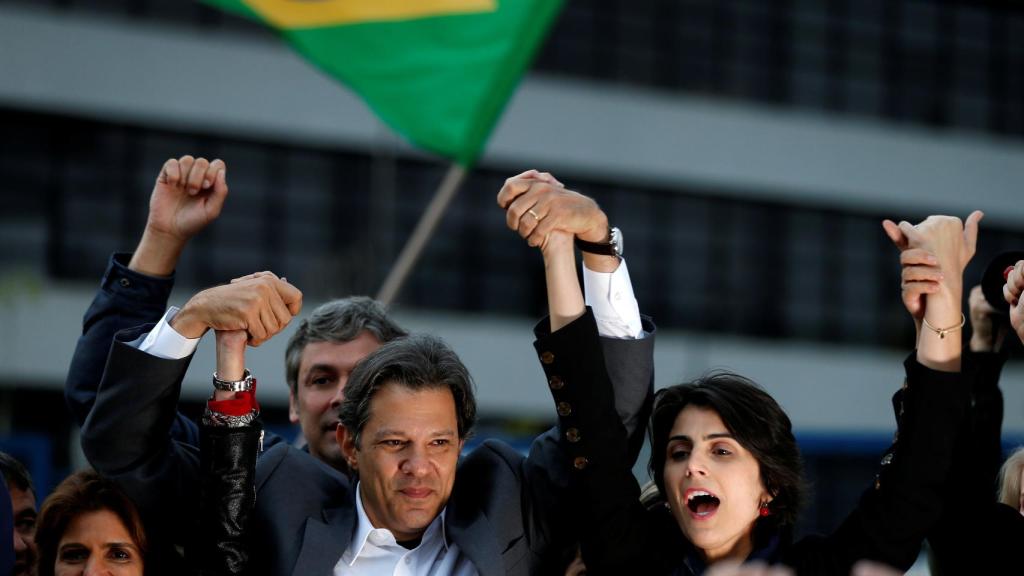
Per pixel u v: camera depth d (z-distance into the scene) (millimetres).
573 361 4148
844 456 22422
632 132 26984
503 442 4652
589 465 4184
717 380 4281
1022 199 29625
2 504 4297
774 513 4250
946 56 29844
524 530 4379
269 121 24641
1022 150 29891
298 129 24766
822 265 28391
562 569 4621
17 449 12406
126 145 24125
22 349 23016
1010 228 29641
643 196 27250
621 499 4211
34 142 23656
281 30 6719
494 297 26062
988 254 29438
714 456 4160
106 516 4516
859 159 28594
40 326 23156
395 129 6719
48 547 4551
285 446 4578
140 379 4145
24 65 23391
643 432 4414
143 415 4172
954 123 29750
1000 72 30266
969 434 4441
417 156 25703
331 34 6715
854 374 27953
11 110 23453
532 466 4449
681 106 27469
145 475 4258
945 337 4016
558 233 4188
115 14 24094
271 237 24750
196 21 24516
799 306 28156
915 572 7828
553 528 4387
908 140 29094
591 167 26672
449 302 25703
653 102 27234
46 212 23594
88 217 23812
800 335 28078
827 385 27719
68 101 23594
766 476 4203
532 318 26281
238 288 4137
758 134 27953
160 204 4641
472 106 6695
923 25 29766
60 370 23219
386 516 4156
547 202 4109
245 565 4129
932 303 4031
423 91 6703
